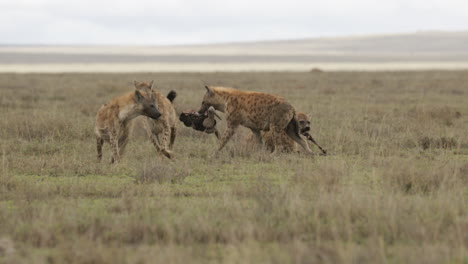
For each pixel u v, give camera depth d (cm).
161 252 1588
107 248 1650
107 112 2942
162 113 3098
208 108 3353
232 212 1953
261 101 3181
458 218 1889
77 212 2005
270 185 2302
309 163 2900
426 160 3002
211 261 1575
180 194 2311
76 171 2769
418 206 1973
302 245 1620
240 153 3188
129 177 2695
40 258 1593
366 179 2553
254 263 1548
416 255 1580
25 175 2705
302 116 3225
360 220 1903
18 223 1862
